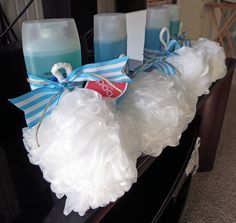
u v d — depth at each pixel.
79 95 0.36
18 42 0.63
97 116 0.34
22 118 0.57
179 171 0.80
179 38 0.77
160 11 0.72
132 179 0.35
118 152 0.33
